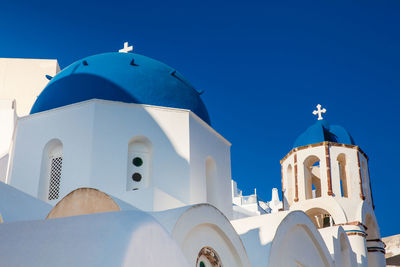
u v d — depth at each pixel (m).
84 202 9.17
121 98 13.93
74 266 4.62
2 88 24.22
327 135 18.58
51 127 13.54
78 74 14.58
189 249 8.77
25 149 13.65
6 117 18.80
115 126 13.21
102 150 12.83
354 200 17.52
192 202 13.40
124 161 12.99
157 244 5.52
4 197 9.05
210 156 14.94
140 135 13.44
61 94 14.22
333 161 17.86
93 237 5.02
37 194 13.07
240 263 9.85
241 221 11.82
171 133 13.80
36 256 4.74
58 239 4.98
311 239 13.05
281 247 11.41
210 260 9.38
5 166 17.02
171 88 14.97
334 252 14.19
